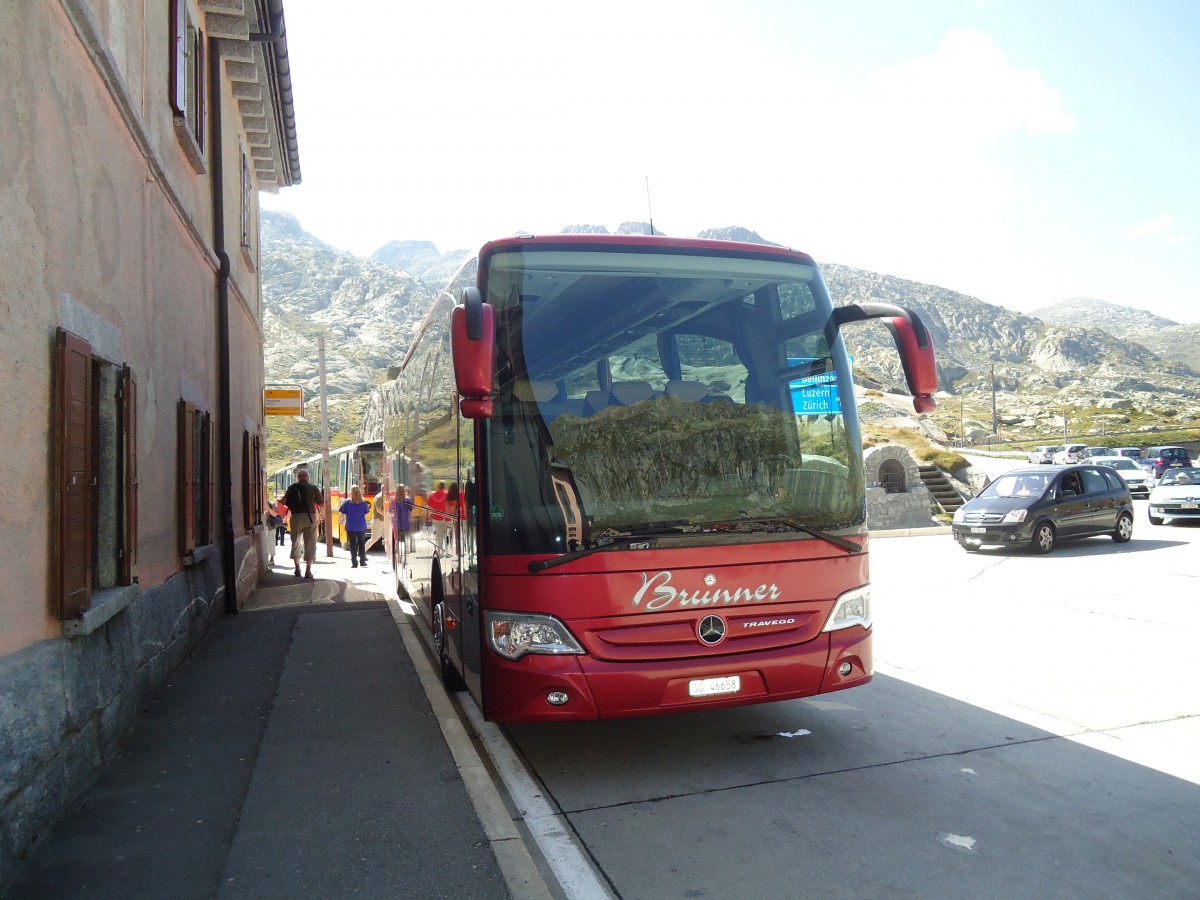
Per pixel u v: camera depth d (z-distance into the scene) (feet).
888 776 16.90
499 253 17.42
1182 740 18.80
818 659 17.16
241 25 36.04
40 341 14.67
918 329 17.71
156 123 25.27
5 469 13.23
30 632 14.16
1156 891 12.31
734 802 15.84
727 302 18.39
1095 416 549.13
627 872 13.21
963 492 88.74
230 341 39.65
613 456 16.70
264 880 12.59
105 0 19.76
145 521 22.47
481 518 16.52
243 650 28.91
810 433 18.19
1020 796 15.79
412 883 12.50
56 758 14.64
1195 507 67.72
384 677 25.09
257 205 54.39
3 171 13.35
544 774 17.72
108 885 12.41
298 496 52.54
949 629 31.27
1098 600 36.60
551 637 15.94
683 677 16.17
